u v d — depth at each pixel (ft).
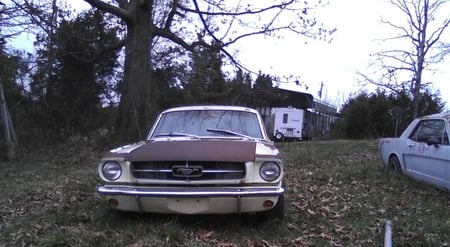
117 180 18.52
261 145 20.04
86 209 22.22
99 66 68.95
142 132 52.65
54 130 66.85
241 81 66.08
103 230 18.76
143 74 54.44
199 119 23.32
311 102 112.98
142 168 18.39
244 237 18.42
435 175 27.68
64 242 17.26
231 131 22.36
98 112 70.64
